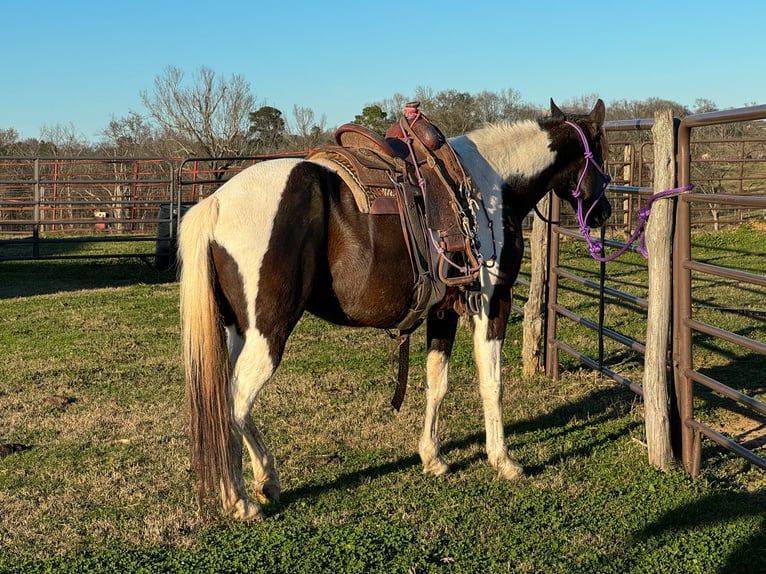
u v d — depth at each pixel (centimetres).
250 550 339
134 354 746
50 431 520
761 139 1269
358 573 319
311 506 391
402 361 429
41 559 337
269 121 3478
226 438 336
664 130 441
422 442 438
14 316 945
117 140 3388
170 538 356
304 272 351
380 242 367
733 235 1513
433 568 324
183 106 2922
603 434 503
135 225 1992
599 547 343
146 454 473
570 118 460
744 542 347
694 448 443
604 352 736
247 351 346
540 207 654
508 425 527
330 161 380
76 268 1414
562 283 1108
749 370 664
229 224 341
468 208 399
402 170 383
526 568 324
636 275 1165
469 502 393
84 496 409
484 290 414
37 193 1359
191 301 335
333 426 523
